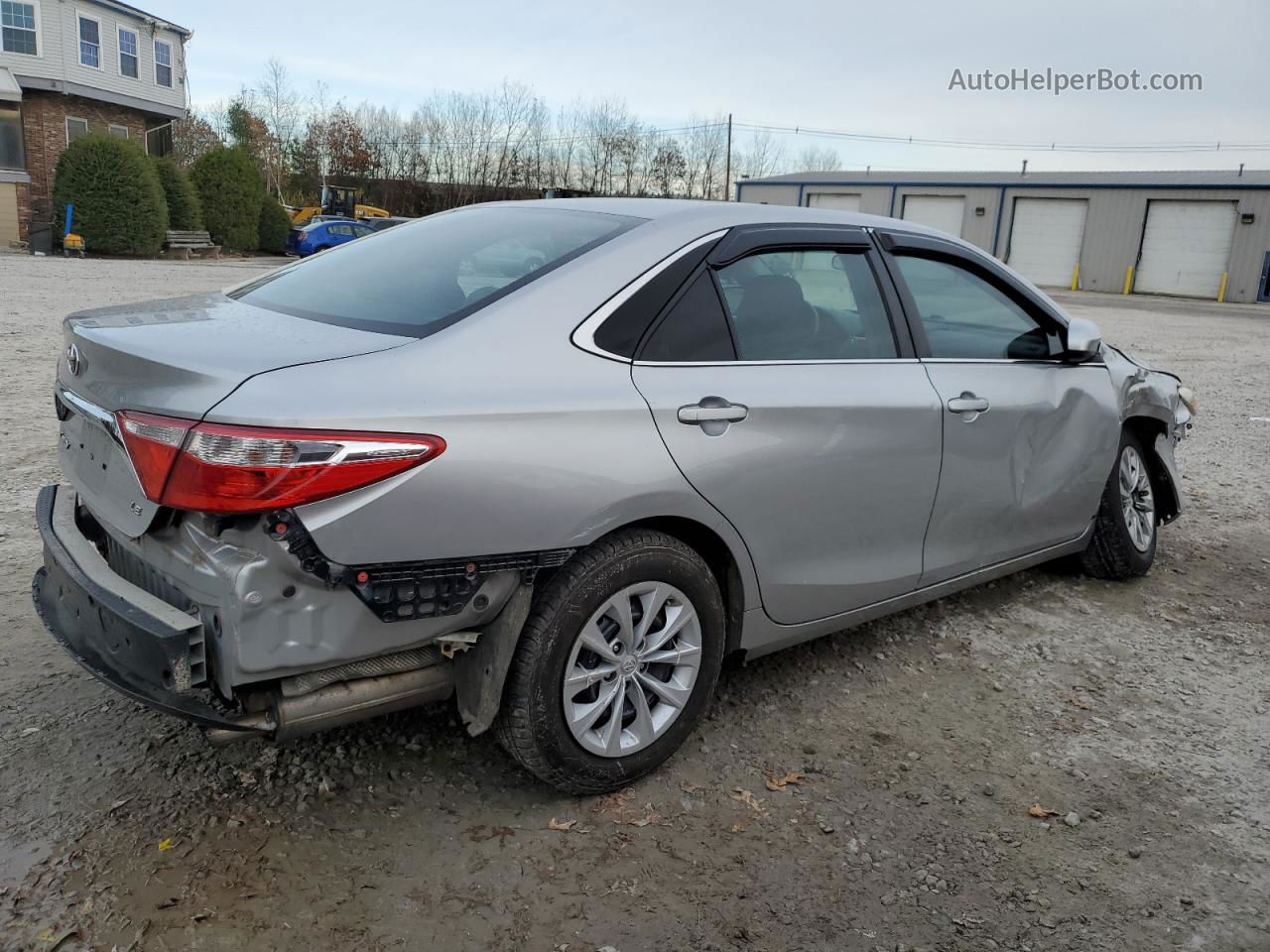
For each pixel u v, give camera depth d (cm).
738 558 307
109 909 236
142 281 1847
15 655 352
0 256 2462
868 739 337
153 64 3484
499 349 262
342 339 259
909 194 4412
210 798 280
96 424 260
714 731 335
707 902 254
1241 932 255
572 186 5925
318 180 5597
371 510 231
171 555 241
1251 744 348
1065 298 3319
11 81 2945
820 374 327
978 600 470
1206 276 3700
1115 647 424
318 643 235
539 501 254
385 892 249
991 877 271
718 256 312
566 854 268
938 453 363
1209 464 784
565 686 273
